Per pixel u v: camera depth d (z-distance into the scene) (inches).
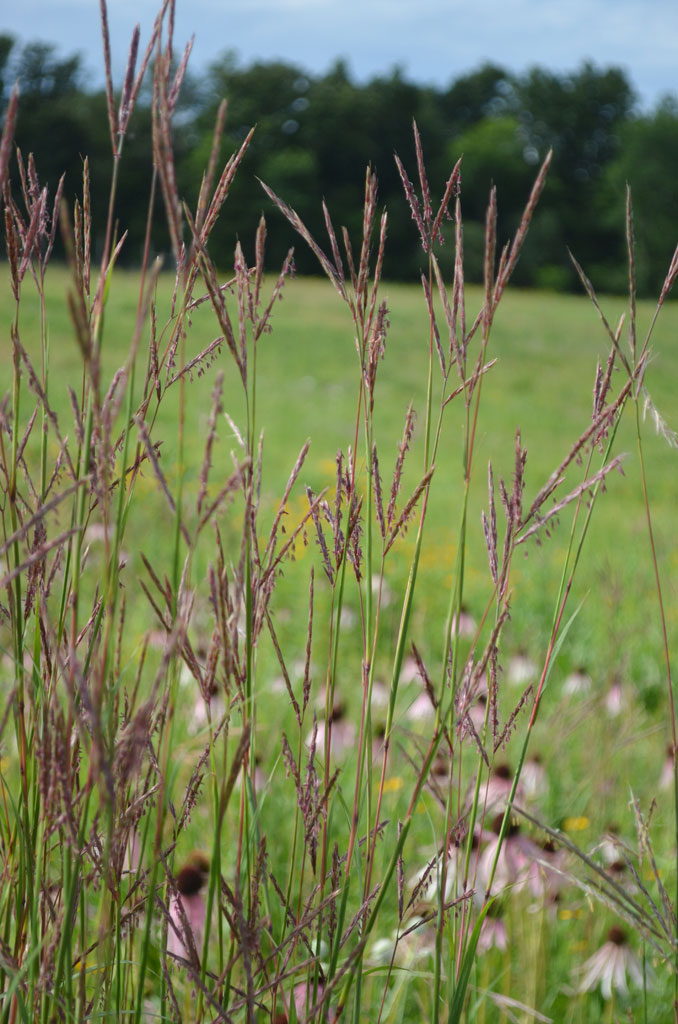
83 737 41.2
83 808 36.1
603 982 75.7
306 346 732.7
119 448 38.4
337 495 41.1
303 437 443.5
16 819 38.0
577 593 208.1
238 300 36.1
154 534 155.4
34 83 2177.7
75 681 38.1
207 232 33.9
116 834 35.3
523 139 2294.5
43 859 36.2
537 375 697.0
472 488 354.0
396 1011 62.4
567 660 158.2
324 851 41.8
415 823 85.8
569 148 2311.8
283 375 628.4
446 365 38.9
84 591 120.5
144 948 35.9
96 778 34.8
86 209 36.3
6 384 260.4
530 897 74.3
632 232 38.6
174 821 39.7
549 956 79.7
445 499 331.3
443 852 41.0
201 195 32.9
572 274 1937.7
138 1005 36.3
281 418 495.2
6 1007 36.3
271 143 1964.8
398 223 1787.6
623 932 77.8
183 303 36.7
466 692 38.8
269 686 118.1
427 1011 62.0
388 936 72.0
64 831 37.4
